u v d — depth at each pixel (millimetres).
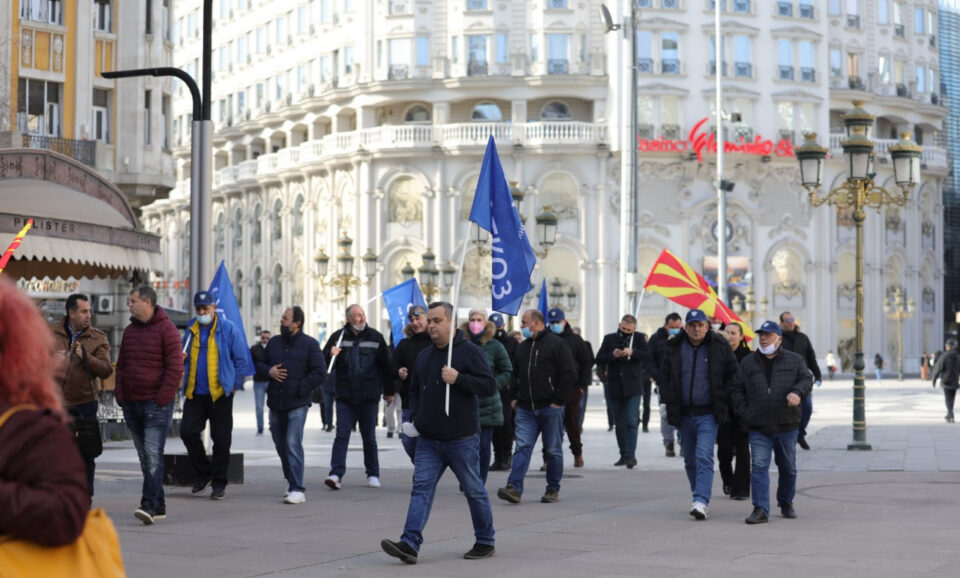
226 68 90688
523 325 15852
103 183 26469
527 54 72375
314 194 78875
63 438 4375
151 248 23938
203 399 16047
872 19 82688
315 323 78500
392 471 20578
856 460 22188
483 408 16594
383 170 73500
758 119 75188
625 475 19828
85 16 38469
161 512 14008
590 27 72688
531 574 10555
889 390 58562
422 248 72812
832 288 77250
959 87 95625
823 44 77125
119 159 39812
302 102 79250
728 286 73438
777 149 74562
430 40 73438
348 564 11086
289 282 81438
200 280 18766
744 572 10602
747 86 75062
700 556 11492
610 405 30766
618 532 13156
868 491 17141
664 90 72938
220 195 89438
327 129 80375
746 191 74625
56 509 4289
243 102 88562
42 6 37406
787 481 14320
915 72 86188
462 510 15078
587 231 71812
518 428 15891
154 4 41125
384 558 11430
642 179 73250
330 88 76688
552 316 20141
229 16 90188
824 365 76688
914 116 85625
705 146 73062
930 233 86000
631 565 11000
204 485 16516
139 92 40062
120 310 42312
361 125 75000
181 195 94375
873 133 84062
